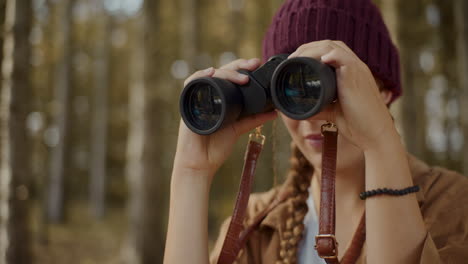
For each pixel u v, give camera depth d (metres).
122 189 20.59
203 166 1.07
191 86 0.99
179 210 1.04
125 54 18.25
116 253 8.79
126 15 14.81
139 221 6.07
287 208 1.22
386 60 1.17
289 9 1.17
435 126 14.18
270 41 1.23
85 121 19.95
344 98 0.87
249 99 1.03
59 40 12.98
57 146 13.05
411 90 6.64
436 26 9.30
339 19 1.10
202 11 11.71
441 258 0.88
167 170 9.99
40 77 12.35
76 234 10.65
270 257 1.20
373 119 0.86
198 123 1.01
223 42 12.61
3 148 4.59
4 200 4.54
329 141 0.99
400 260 0.81
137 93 6.29
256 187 8.62
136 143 6.23
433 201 1.00
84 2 15.24
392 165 0.85
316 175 1.22
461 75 5.64
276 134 1.32
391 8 5.84
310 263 1.15
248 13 11.80
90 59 17.09
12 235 4.53
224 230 1.35
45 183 14.08
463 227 0.92
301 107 0.86
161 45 6.50
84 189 21.59
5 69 4.66
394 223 0.82
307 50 0.91
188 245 1.00
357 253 0.99
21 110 4.69
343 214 1.14
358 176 1.12
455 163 12.81
